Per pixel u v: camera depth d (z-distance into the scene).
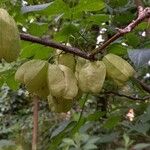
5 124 1.42
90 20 0.53
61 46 0.47
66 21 0.58
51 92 0.46
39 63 0.47
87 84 0.47
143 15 0.45
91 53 0.47
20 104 1.43
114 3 0.66
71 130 0.60
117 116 0.69
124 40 0.56
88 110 1.10
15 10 0.49
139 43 0.56
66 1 0.47
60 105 0.49
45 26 0.50
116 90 0.68
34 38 0.45
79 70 0.48
